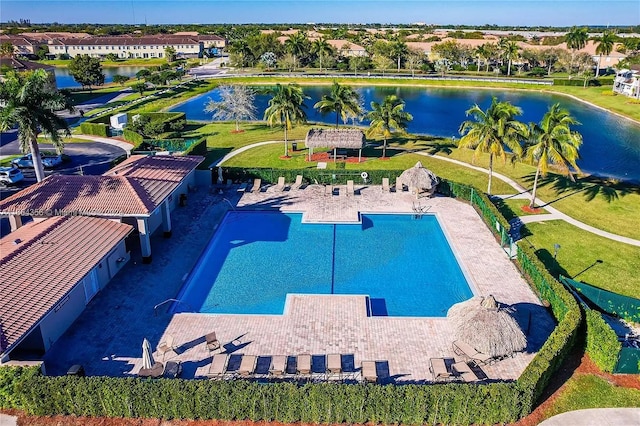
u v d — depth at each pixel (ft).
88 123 224.74
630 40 507.71
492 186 151.02
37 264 80.84
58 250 85.87
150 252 103.86
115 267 98.84
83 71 357.20
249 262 107.04
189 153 169.48
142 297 91.40
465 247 110.83
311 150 180.45
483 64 508.94
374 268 105.19
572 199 139.95
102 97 341.41
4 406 65.10
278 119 181.57
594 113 290.56
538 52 482.28
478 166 171.73
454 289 97.40
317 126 247.70
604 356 71.92
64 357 75.15
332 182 151.12
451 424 62.54
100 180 108.17
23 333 66.39
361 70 481.87
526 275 97.96
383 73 459.73
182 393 61.62
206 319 84.94
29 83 123.24
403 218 130.52
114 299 90.53
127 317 85.30
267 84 402.11
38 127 132.16
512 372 72.08
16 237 91.97
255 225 125.29
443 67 464.24
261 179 151.94
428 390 61.11
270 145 201.16
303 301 89.97
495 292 92.99
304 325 82.94
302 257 109.50
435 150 192.85
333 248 113.80
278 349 76.74
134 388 61.98
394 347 77.25
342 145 172.04
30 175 163.53
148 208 100.48
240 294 94.73
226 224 125.80
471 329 70.74
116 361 74.33
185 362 73.82
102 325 82.94
